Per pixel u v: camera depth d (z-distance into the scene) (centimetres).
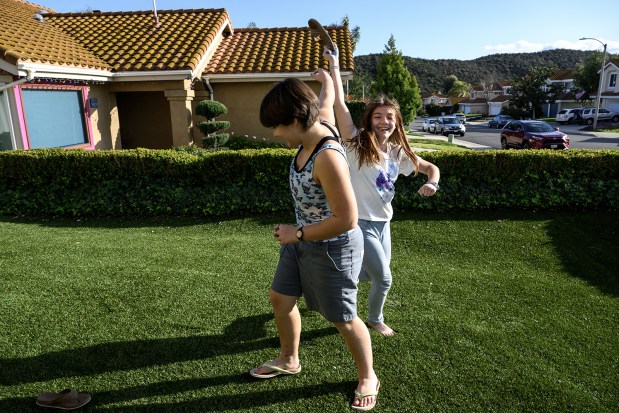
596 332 333
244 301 366
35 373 264
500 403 248
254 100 1254
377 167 283
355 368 277
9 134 869
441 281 428
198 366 275
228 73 1187
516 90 4959
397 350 297
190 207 696
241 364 279
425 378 268
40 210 705
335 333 318
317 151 203
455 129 3086
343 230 205
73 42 1171
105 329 315
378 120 289
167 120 1354
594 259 514
